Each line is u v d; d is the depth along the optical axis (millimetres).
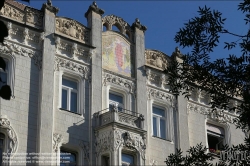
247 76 20531
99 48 33625
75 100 31703
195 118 36156
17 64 30172
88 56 33000
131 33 35812
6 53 30047
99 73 32938
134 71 34625
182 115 35375
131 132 31031
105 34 34406
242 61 20562
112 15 35406
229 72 20719
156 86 35062
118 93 33656
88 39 33688
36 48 31203
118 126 30547
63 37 32188
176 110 35375
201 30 20891
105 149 30203
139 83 34312
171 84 22625
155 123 34344
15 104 29125
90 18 34344
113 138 30016
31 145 28688
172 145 33969
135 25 36000
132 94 33844
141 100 33906
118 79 33656
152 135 33344
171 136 34281
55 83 30984
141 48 35562
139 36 35844
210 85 21875
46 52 31297
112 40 34531
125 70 34250
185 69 21875
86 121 31125
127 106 33375
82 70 32406
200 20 20891
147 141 32844
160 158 32969
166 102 35125
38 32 31438
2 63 11766
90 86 32250
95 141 30812
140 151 31062
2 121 28250
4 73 29656
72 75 31984
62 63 31781
